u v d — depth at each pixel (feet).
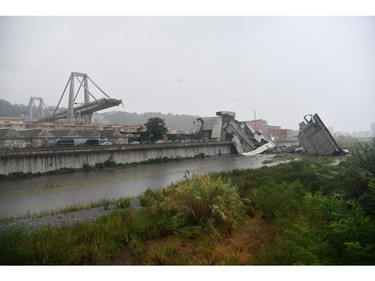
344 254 25.85
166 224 43.52
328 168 75.82
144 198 66.80
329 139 215.92
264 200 53.31
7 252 31.17
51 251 32.68
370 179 39.22
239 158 227.81
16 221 56.90
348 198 40.27
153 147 195.21
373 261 23.90
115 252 35.09
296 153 257.96
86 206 67.82
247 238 39.29
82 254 33.73
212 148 262.26
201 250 35.12
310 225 34.50
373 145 47.21
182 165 177.47
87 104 332.19
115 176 129.49
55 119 380.99
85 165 151.94
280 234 37.17
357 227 27.09
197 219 43.96
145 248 36.65
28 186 104.88
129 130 295.07
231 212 45.75
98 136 222.28
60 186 103.71
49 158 138.00
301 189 55.52
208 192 46.96
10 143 179.52
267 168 111.24
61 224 51.31
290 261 27.81
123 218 47.37
